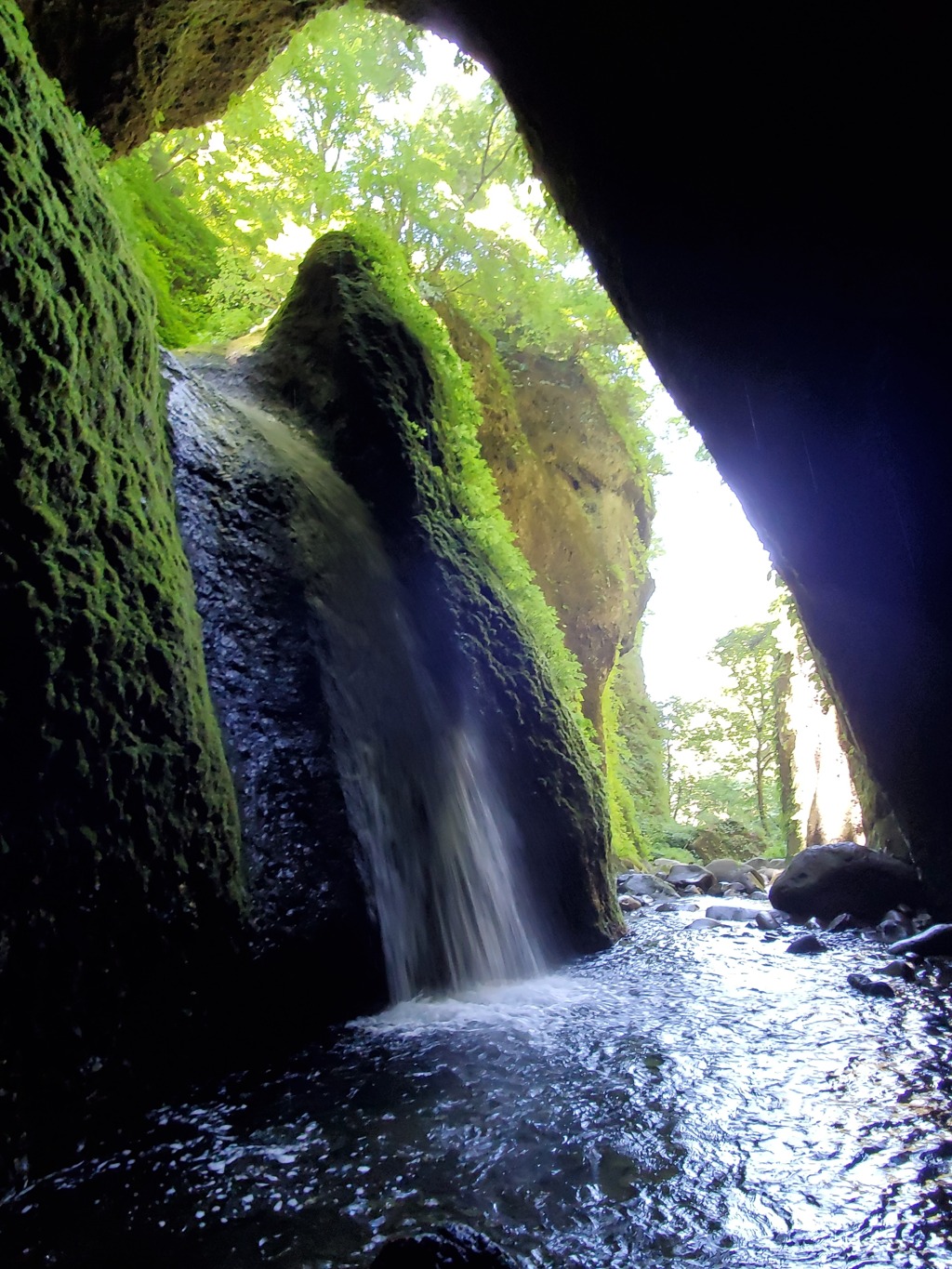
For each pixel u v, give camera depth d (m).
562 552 13.77
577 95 6.50
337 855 4.18
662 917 8.49
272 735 4.34
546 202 8.66
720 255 5.84
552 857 6.41
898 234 4.45
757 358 6.02
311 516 5.60
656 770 21.28
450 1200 2.47
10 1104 2.59
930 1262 2.17
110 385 3.74
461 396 8.55
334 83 11.89
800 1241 2.26
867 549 5.88
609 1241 2.26
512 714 6.61
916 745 6.71
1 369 2.89
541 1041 3.97
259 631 4.68
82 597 3.17
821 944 6.48
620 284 7.43
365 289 7.79
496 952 5.36
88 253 3.63
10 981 2.66
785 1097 3.28
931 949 6.11
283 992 3.75
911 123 4.07
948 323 4.33
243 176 11.66
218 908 3.53
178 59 8.15
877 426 5.10
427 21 8.45
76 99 7.86
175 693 3.59
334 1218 2.38
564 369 14.18
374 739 4.95
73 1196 2.49
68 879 2.90
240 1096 3.24
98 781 3.09
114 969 3.02
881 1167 2.69
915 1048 3.91
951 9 3.60
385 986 4.18
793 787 16.14
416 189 12.53
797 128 4.70
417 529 6.73
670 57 5.25
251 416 6.42
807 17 4.23
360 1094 3.27
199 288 10.95
